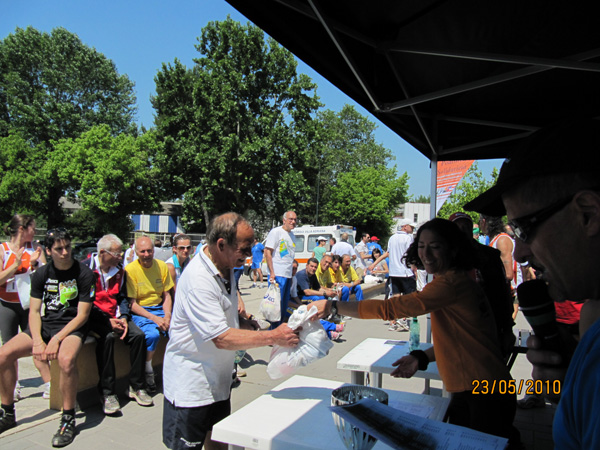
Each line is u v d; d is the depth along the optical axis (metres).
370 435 1.51
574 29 2.80
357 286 8.96
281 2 2.37
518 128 4.28
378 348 3.53
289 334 2.12
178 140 34.72
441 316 2.29
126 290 4.64
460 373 2.25
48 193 39.41
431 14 2.72
